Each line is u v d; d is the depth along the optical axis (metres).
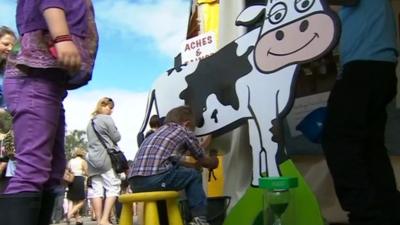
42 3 1.76
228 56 2.76
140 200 2.53
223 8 3.33
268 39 2.53
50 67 1.77
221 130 2.73
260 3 3.09
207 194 3.23
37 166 1.75
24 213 1.70
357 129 2.12
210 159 2.88
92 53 1.88
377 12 2.24
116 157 5.60
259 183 2.33
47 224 1.89
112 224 5.80
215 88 2.81
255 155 2.51
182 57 3.36
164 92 3.18
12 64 1.85
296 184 2.26
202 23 3.68
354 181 2.07
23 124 1.76
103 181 5.63
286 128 3.26
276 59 2.47
